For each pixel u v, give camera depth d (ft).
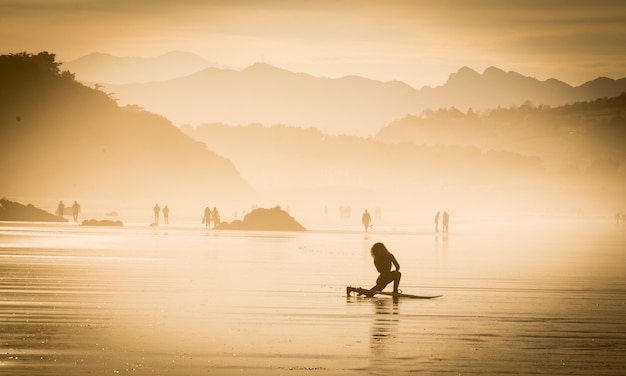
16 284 190.90
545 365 103.45
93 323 131.44
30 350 106.42
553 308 166.91
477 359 106.83
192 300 167.32
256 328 131.13
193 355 106.01
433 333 129.49
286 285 204.33
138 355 104.88
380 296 185.06
